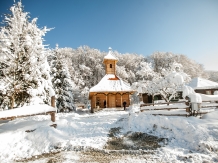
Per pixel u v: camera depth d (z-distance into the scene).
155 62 68.31
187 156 5.75
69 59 63.88
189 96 9.84
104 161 5.86
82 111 31.28
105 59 30.61
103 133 9.43
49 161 6.09
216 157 5.55
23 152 7.24
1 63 12.27
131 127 9.94
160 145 7.30
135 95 44.91
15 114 8.48
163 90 19.48
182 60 55.81
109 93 26.92
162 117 9.52
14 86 11.87
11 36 11.95
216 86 27.00
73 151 7.09
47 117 15.37
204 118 9.18
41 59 13.47
